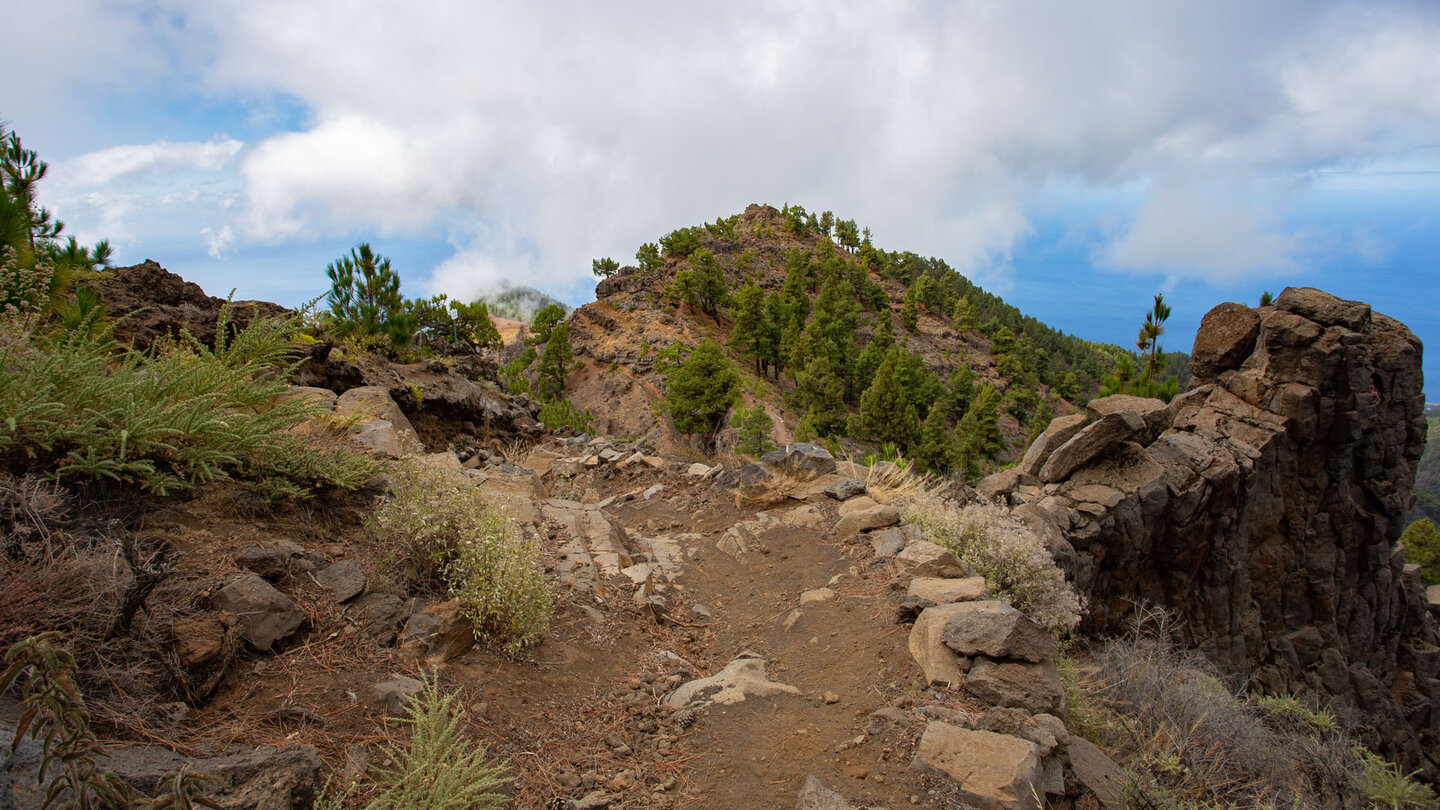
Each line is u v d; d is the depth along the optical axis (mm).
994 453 84750
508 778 3062
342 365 10148
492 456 11930
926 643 4789
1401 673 16422
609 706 4277
